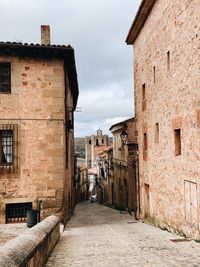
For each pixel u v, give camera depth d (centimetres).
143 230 1209
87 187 5694
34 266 525
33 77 1355
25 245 500
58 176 1348
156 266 564
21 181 1320
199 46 857
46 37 1512
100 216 1959
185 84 964
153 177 1366
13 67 1341
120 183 2489
